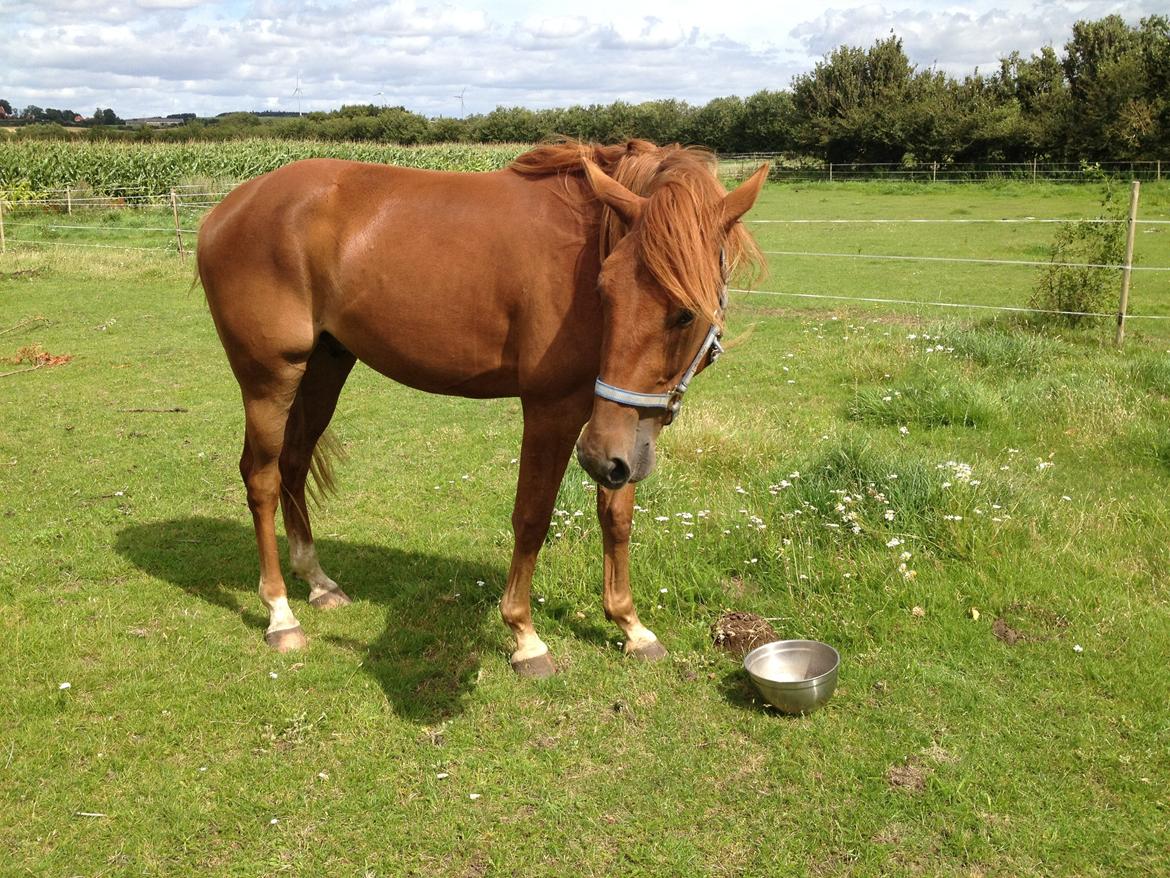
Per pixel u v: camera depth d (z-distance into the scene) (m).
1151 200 22.89
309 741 2.92
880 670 3.25
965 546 3.98
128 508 5.02
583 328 2.76
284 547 4.51
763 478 4.86
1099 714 2.96
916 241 17.14
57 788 2.69
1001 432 6.04
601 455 2.31
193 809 2.59
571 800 2.62
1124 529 4.33
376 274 3.07
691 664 3.32
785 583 3.80
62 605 3.83
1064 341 8.48
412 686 3.24
